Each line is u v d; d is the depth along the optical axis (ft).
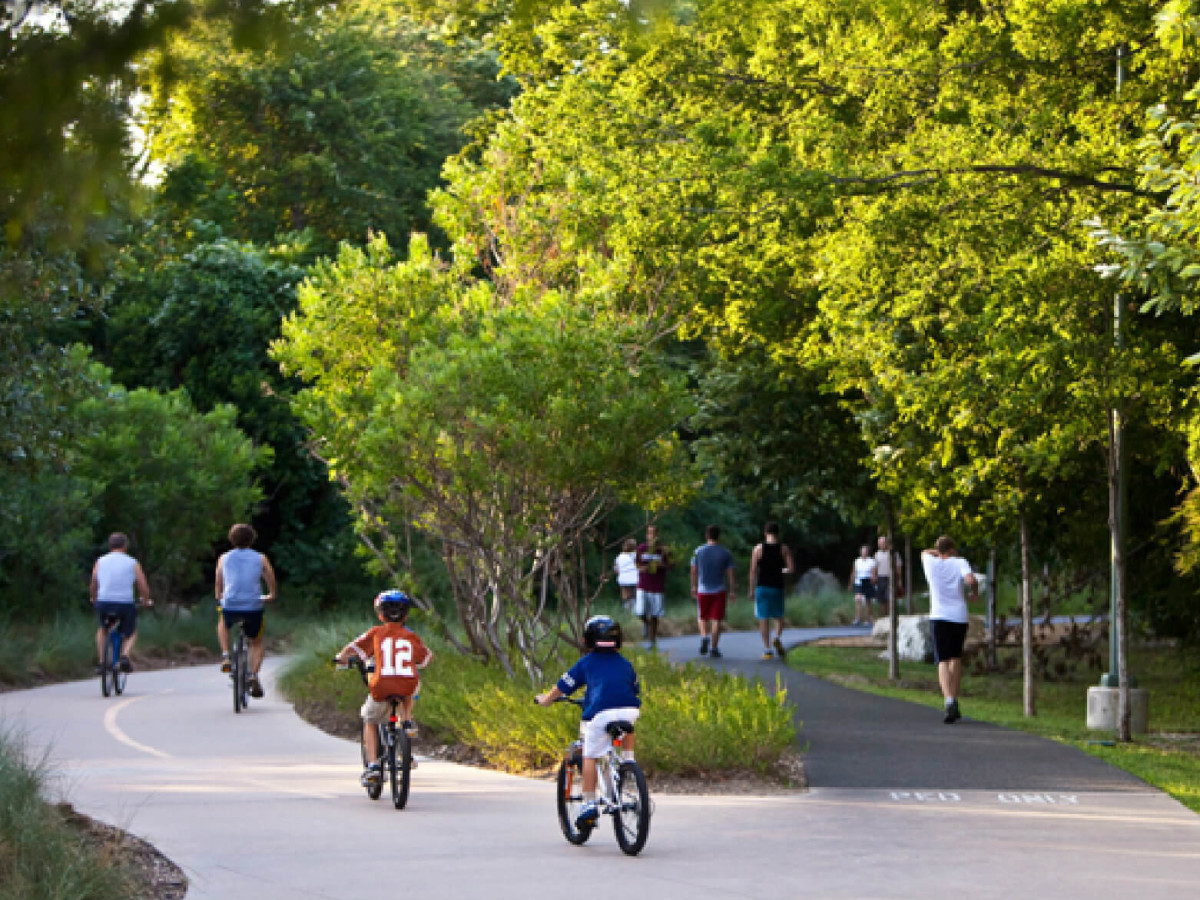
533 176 101.14
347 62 231.91
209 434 168.45
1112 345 74.64
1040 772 67.26
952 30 75.77
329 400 90.58
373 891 42.55
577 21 86.43
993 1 79.82
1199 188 55.26
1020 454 89.51
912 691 116.88
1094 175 70.85
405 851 48.80
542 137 99.14
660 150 83.05
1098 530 114.32
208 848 48.83
